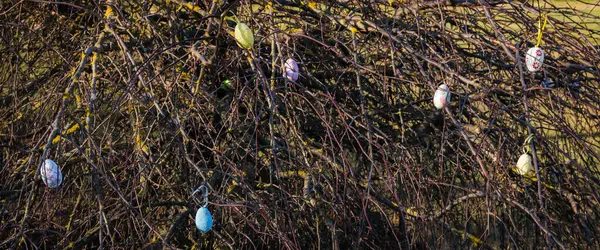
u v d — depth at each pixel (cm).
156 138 283
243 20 270
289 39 261
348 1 290
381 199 274
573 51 265
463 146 278
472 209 304
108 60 287
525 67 265
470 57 291
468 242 301
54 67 301
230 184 259
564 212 284
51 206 247
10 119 295
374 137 279
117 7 254
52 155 245
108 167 244
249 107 256
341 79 285
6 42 302
